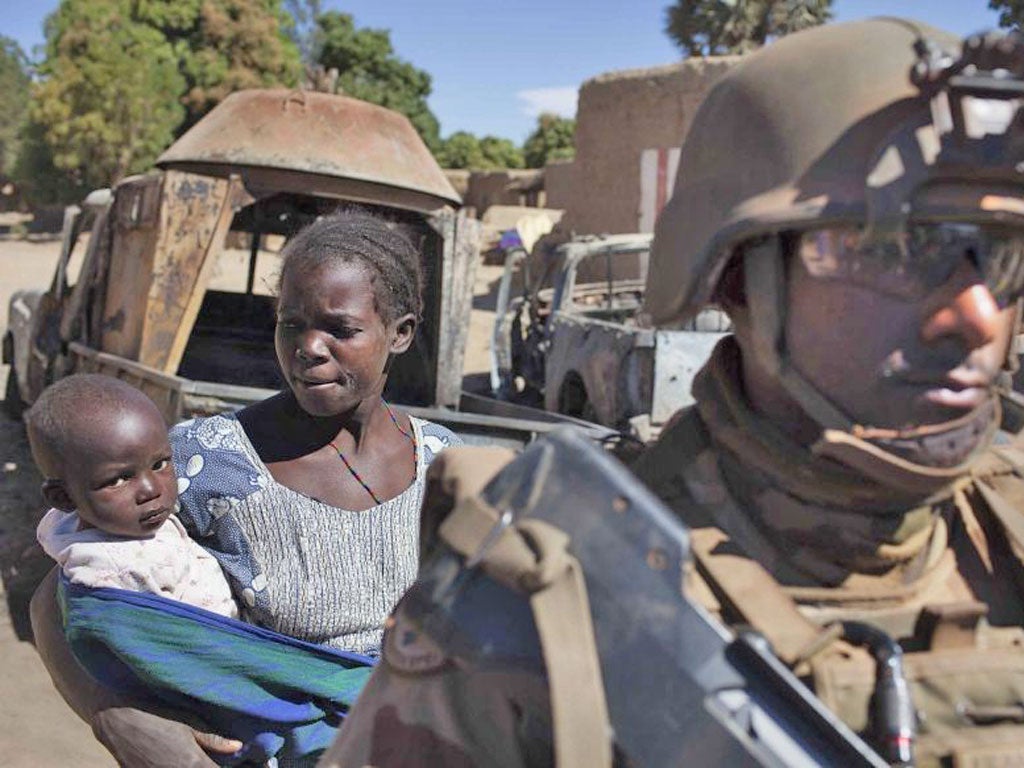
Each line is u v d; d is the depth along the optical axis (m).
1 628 4.16
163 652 1.75
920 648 0.97
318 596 1.87
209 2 32.47
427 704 0.98
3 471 6.18
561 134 43.72
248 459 1.91
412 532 1.96
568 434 0.90
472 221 4.99
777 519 1.00
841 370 0.93
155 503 1.82
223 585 1.88
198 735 1.81
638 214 15.23
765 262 0.96
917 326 0.91
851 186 0.89
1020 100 0.85
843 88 0.92
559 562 0.86
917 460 0.91
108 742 1.78
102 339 5.04
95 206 5.52
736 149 0.97
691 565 0.95
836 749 0.83
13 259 20.16
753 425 0.98
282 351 1.92
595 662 0.84
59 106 27.23
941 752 0.89
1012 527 1.03
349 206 5.19
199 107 31.55
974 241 0.90
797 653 0.88
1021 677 0.92
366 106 4.84
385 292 1.95
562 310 7.35
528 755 0.94
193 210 4.39
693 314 1.01
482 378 11.02
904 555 1.00
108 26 28.95
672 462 1.06
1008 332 0.97
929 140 0.87
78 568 1.78
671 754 0.84
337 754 1.05
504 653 0.92
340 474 1.95
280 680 1.81
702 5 19.48
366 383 1.92
